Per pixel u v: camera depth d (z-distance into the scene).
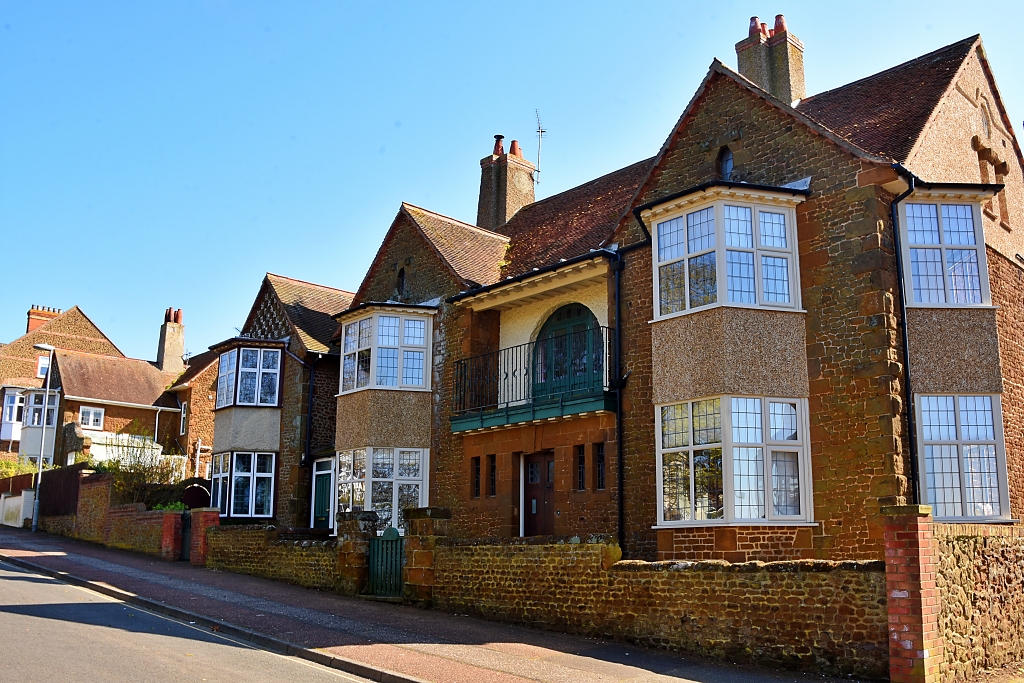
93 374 44.06
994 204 16.94
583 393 17.59
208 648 11.87
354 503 21.70
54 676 9.55
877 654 10.40
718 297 15.12
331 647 12.02
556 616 13.62
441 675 10.59
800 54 20.22
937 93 16.25
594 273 18.36
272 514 26.05
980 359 14.73
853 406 14.23
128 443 36.03
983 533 11.65
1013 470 15.06
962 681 10.49
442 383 21.78
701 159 17.23
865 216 14.56
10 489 35.28
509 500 19.30
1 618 13.10
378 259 24.73
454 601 15.28
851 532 13.92
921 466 14.15
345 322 23.52
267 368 26.94
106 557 23.06
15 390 48.19
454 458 21.03
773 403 14.94
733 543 14.41
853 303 14.50
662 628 12.24
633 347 17.20
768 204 15.51
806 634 10.96
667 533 15.47
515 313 21.16
